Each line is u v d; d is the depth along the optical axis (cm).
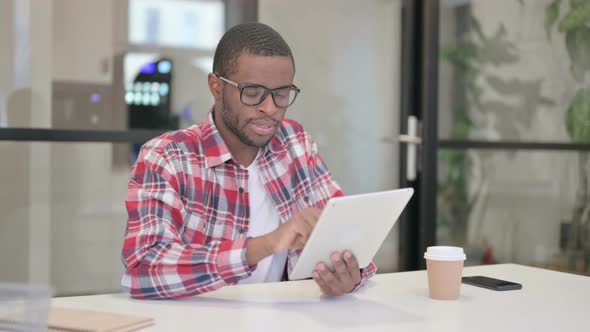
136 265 131
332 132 320
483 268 168
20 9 264
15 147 266
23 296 88
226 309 120
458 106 340
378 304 125
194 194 149
